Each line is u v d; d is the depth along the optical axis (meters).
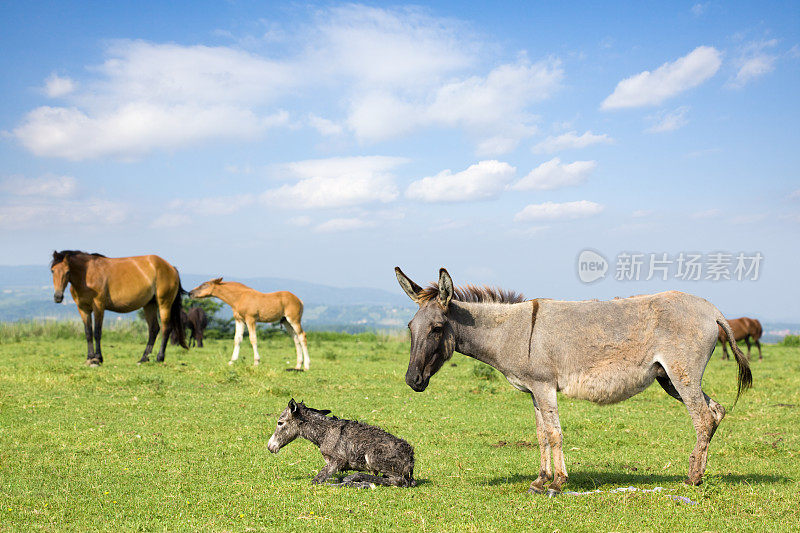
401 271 7.09
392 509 5.99
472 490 6.82
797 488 6.89
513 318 6.95
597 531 5.34
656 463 8.57
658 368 6.84
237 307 20.81
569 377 6.79
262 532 5.31
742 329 26.91
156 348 27.34
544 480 6.82
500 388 16.05
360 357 24.16
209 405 12.45
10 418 10.65
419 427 10.98
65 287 18.23
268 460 8.30
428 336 6.84
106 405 12.05
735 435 10.63
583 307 6.93
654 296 6.92
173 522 5.62
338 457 7.21
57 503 6.20
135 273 19.80
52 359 20.52
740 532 5.32
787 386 16.86
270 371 17.36
